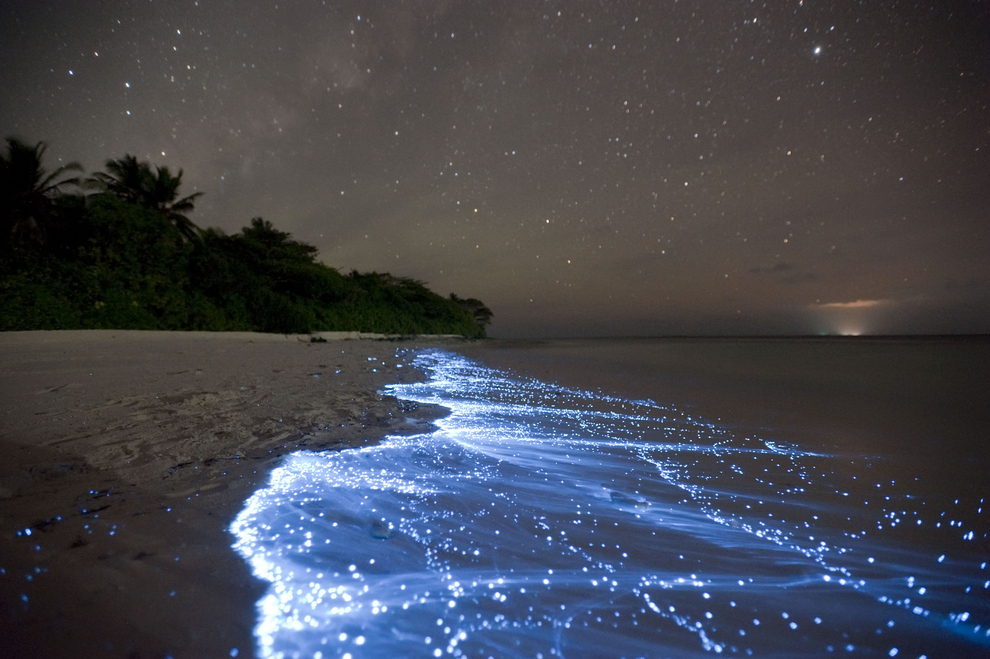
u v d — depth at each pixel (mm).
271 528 1938
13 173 17266
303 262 30688
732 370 11227
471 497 2447
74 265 16297
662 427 4520
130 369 7004
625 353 20328
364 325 33750
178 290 19094
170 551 1688
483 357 16594
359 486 2506
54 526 1823
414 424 4086
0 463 2510
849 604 1579
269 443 3201
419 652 1233
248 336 19281
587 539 2012
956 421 4969
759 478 2977
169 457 2783
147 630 1243
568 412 5172
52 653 1125
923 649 1349
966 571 1827
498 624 1384
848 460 3457
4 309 13789
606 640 1337
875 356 17438
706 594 1609
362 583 1563
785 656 1302
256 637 1254
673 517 2305
